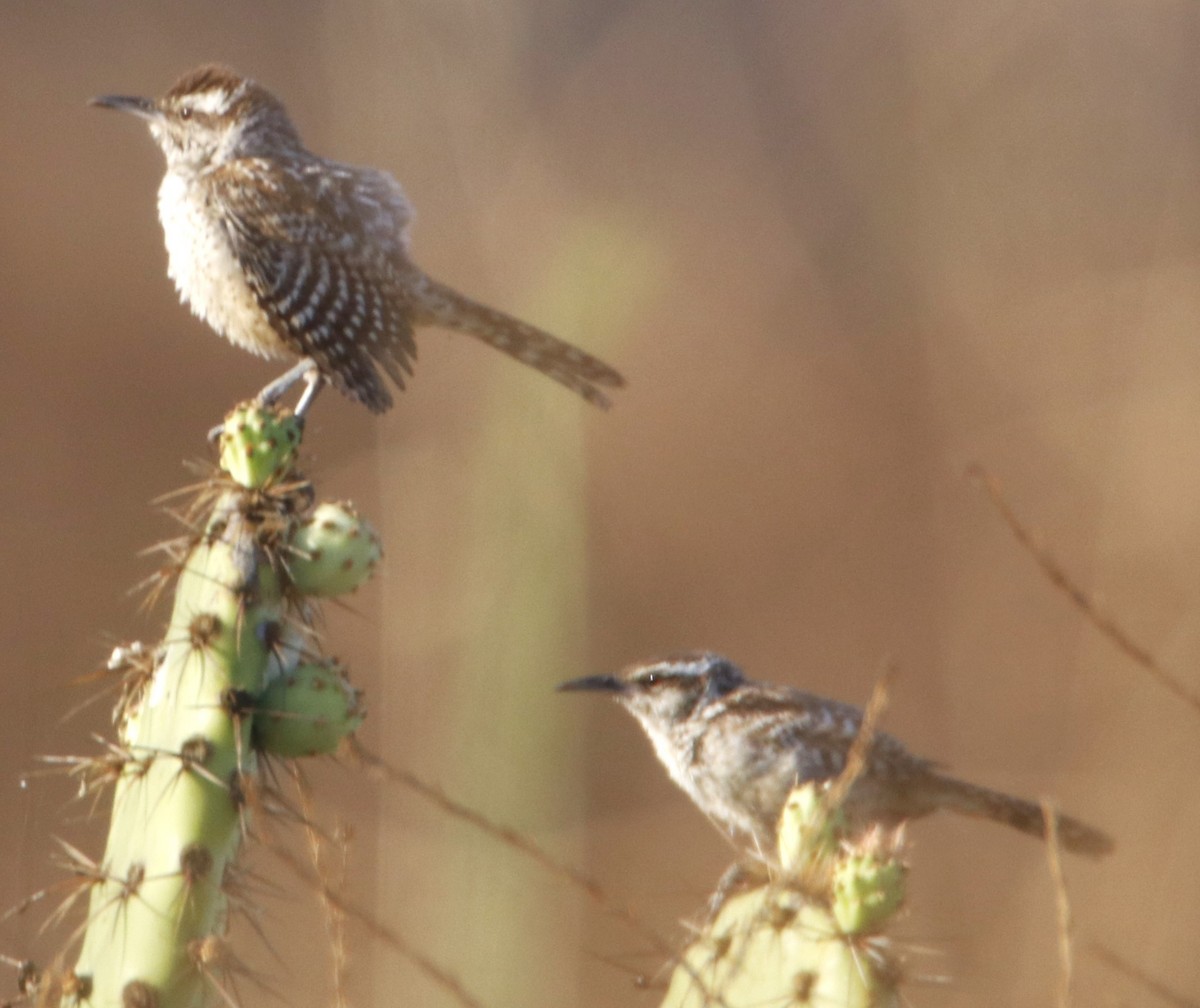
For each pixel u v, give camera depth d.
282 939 8.97
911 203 20.77
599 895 4.63
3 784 11.48
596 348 14.61
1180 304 18.59
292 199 8.34
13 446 15.57
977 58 20.91
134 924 4.30
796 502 16.50
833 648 15.30
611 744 13.55
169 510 4.78
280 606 4.48
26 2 21.70
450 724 12.35
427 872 11.58
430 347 14.60
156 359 17.05
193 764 4.34
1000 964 10.07
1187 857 11.49
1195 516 15.27
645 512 16.31
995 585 15.47
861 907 4.28
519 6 17.80
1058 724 13.81
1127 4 21.22
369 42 18.41
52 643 13.32
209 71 8.87
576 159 19.69
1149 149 20.86
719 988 4.28
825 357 18.31
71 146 19.81
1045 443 16.91
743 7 22.73
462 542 12.97
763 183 20.91
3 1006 5.05
